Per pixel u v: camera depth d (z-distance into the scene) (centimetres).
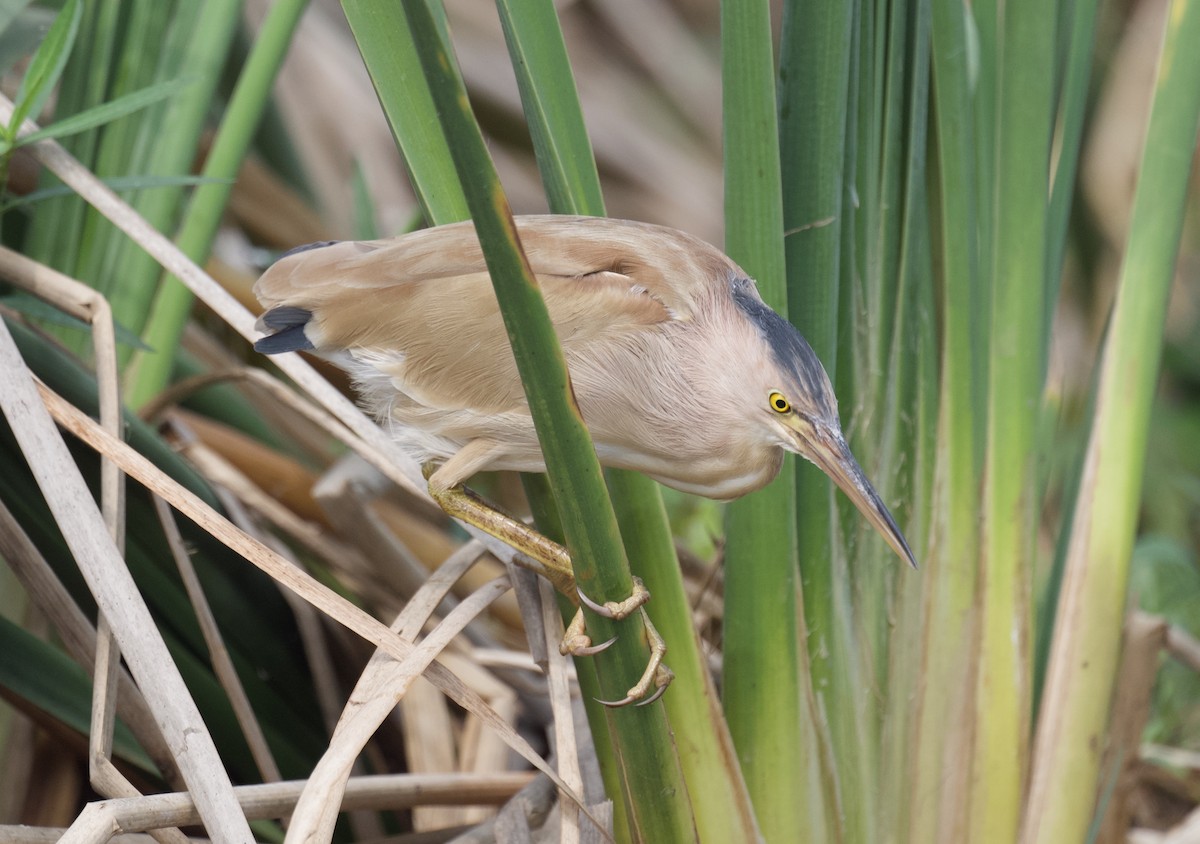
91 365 603
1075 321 805
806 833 589
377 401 590
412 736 601
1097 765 594
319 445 627
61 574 595
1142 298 593
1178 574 624
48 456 582
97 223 602
